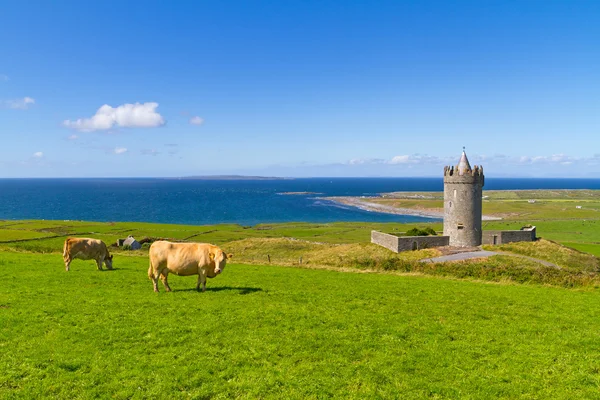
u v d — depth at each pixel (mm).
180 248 22422
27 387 11719
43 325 16328
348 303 22234
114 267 32469
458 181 66688
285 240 83250
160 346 14875
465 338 17297
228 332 16422
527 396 12555
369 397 12086
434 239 66688
